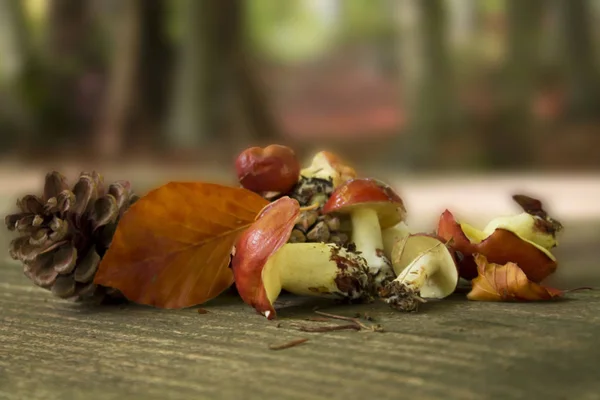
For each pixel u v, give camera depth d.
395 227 0.62
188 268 0.58
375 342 0.53
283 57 5.45
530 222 0.61
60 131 4.38
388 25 5.30
